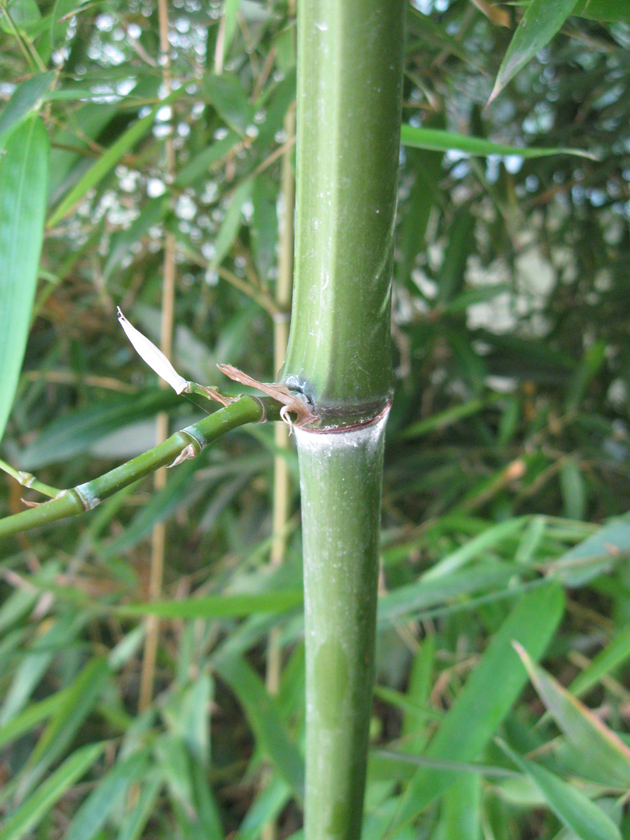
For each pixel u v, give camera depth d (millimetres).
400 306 644
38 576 515
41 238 175
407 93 345
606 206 617
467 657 405
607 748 226
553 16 166
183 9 378
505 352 609
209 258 542
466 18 349
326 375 159
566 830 239
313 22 144
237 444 591
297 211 158
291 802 630
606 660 266
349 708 186
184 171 312
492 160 503
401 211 551
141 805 364
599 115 542
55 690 637
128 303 584
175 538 708
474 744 244
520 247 700
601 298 646
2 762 592
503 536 368
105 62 368
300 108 150
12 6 212
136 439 521
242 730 664
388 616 298
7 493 621
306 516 176
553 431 567
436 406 692
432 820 317
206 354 512
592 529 360
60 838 541
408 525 552
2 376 164
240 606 297
